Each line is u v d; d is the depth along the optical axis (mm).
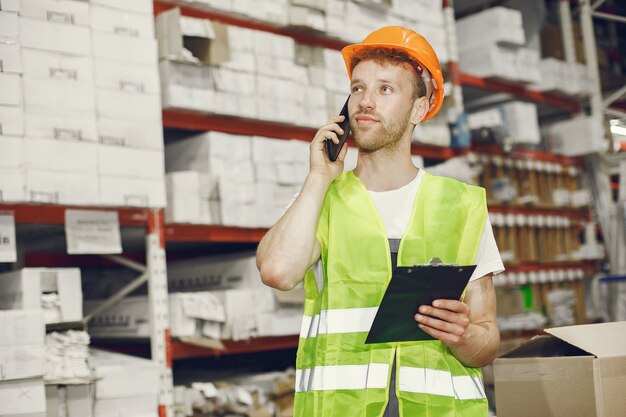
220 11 3963
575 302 6570
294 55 4207
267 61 4043
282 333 3932
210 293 3799
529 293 6133
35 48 3062
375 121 1722
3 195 2922
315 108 4266
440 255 1698
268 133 4176
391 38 1768
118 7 3344
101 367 3211
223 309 3783
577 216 6828
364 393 1628
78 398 3080
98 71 3250
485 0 6160
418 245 1691
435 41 5164
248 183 3895
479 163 5590
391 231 1711
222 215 3750
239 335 3773
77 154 3143
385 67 1741
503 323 5535
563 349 2084
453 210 1733
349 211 1715
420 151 5141
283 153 4059
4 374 2791
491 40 5656
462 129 5301
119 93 3311
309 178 1736
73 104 3150
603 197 6910
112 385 3213
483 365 1718
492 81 5855
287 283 1659
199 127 3871
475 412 1685
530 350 2066
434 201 1735
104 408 3193
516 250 6070
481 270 1734
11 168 2951
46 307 3062
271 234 1731
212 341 3637
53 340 3064
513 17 5738
